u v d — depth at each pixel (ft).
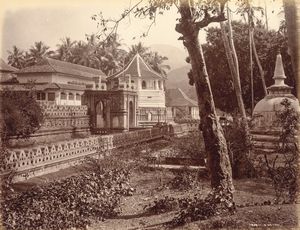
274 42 99.96
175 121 153.38
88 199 33.35
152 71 143.43
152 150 69.87
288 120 31.27
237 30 108.58
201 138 56.13
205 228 23.09
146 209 33.78
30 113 58.75
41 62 130.31
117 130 106.32
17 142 55.98
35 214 28.40
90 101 106.63
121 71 143.13
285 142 31.09
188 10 33.65
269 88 74.43
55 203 30.76
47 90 116.78
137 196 40.09
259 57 103.40
